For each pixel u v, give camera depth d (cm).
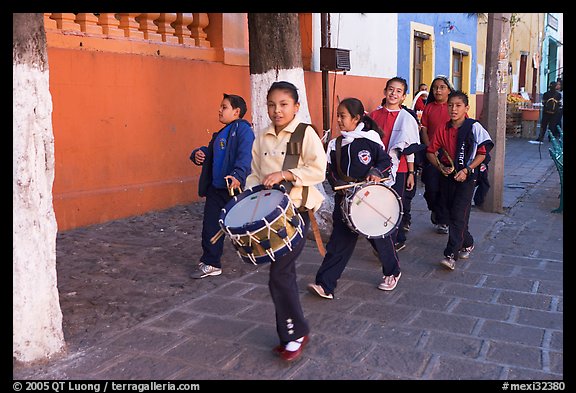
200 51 869
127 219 755
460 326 434
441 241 670
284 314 376
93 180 725
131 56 760
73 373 368
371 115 588
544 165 1320
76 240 658
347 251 484
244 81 942
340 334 420
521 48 2472
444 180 562
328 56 1016
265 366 377
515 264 584
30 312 372
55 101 676
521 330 426
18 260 367
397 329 429
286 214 347
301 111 674
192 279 540
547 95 1781
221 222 351
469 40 1908
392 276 509
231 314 460
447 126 562
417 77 1603
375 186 459
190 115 852
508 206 857
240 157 498
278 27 652
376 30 1334
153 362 382
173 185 829
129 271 561
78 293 502
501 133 797
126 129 761
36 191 365
